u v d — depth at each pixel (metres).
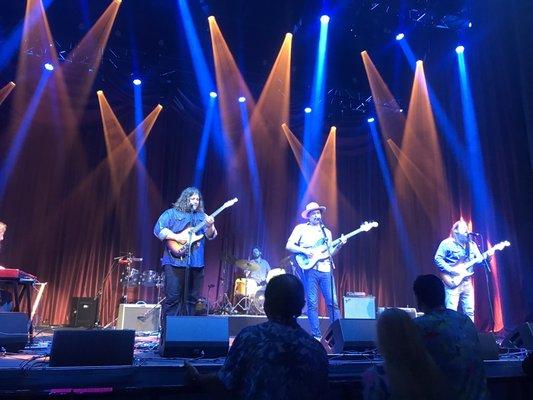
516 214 7.00
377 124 10.47
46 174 8.88
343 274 10.49
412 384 1.92
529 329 4.24
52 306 8.67
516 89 6.88
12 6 7.78
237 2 8.04
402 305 9.94
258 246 10.02
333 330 3.74
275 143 10.30
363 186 10.82
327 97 10.01
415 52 8.76
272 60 9.36
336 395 3.14
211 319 3.27
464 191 8.42
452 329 2.36
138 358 3.10
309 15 8.20
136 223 9.36
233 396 2.86
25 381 2.59
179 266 4.02
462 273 5.89
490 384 3.62
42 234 8.77
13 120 8.38
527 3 6.12
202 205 4.48
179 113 9.55
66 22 8.15
